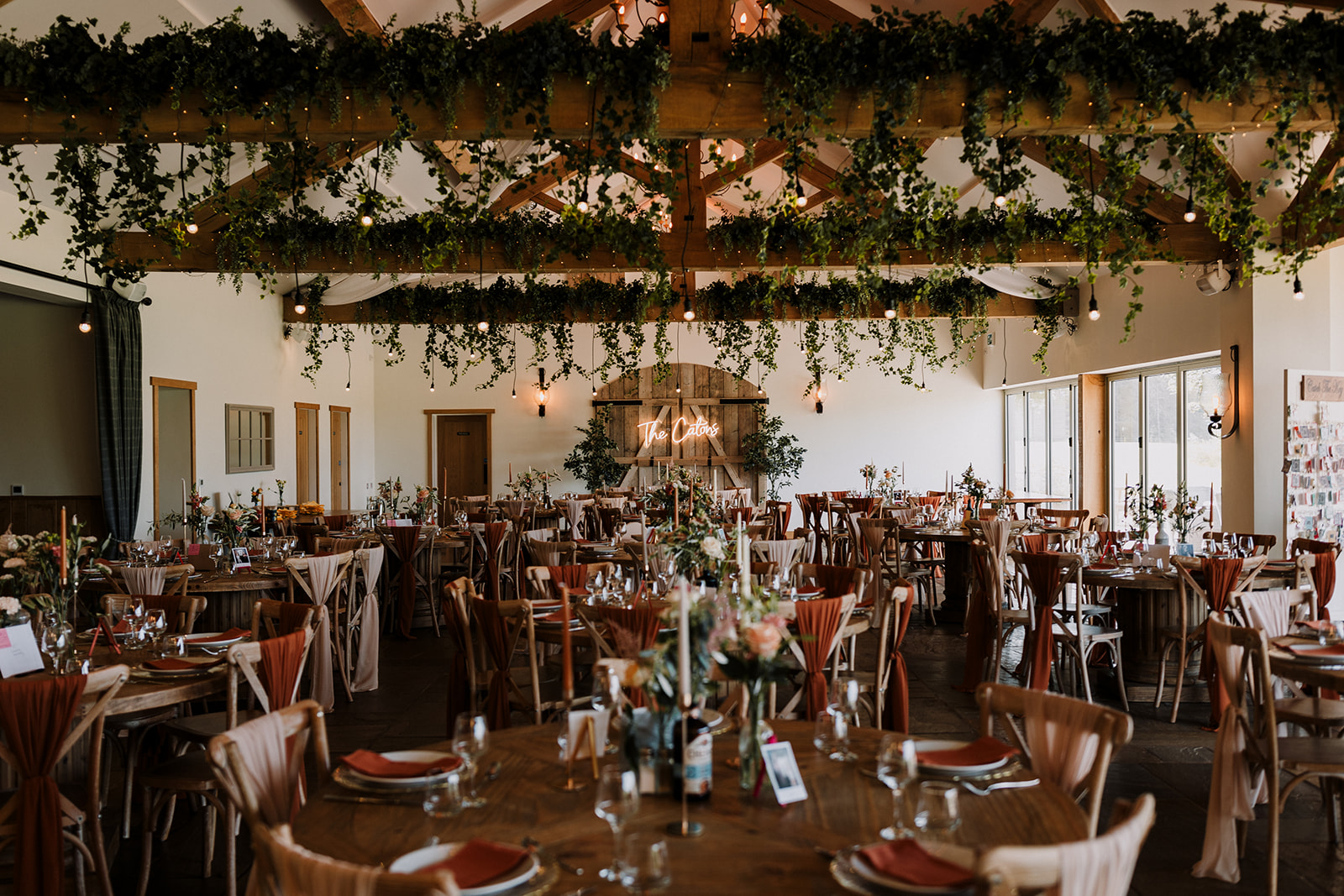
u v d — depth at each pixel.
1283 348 8.16
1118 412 12.16
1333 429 8.17
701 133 5.33
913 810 1.92
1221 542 7.00
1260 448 8.12
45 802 3.00
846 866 1.77
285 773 2.45
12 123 5.04
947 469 15.61
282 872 1.60
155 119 5.07
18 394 9.05
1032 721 2.56
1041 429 14.32
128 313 9.06
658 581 5.06
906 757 1.94
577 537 12.19
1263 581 6.29
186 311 10.38
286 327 12.80
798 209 6.41
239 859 3.82
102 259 5.56
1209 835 3.49
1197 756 4.89
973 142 5.07
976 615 6.28
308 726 2.56
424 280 11.76
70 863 3.66
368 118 5.17
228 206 5.98
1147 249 8.15
